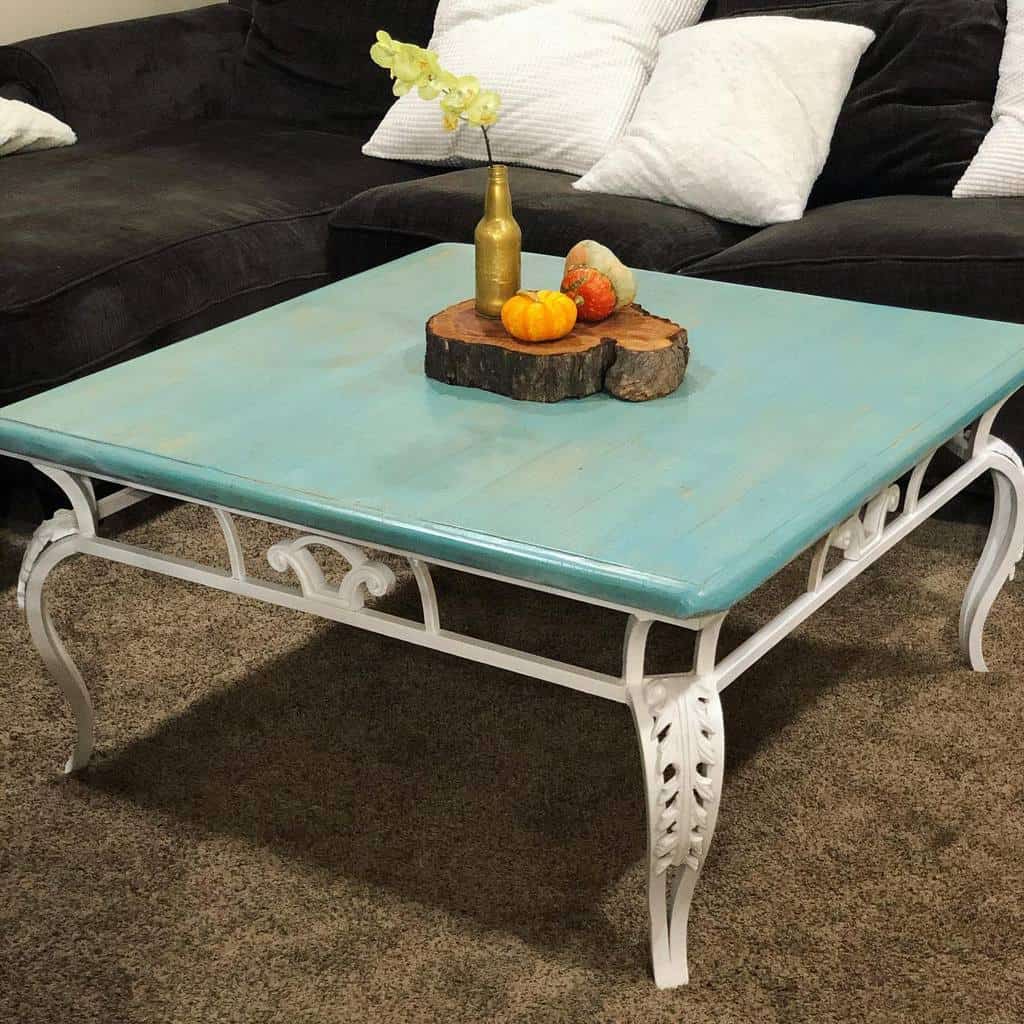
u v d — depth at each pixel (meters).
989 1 2.71
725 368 1.71
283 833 1.67
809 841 1.62
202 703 1.95
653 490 1.37
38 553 1.66
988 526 2.37
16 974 1.46
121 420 1.59
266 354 1.80
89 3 3.93
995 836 1.62
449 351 1.65
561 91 2.90
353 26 3.42
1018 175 2.49
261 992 1.42
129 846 1.65
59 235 2.49
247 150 3.19
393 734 1.86
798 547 1.29
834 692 1.92
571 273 1.68
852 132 2.75
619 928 1.50
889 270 2.26
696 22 3.04
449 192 2.70
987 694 1.91
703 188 2.63
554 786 1.74
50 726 1.91
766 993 1.40
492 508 1.34
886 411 1.56
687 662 2.01
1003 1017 1.36
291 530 2.45
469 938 1.49
